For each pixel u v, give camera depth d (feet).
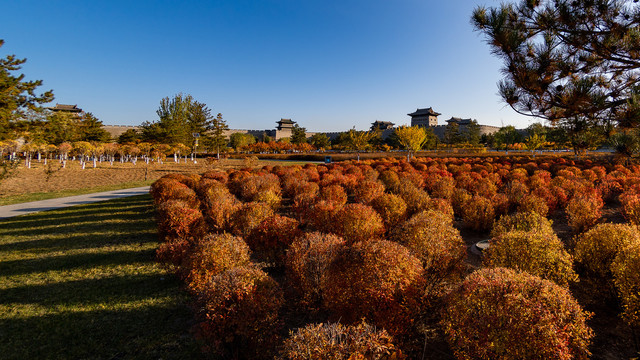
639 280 12.55
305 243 17.33
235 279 12.58
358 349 8.87
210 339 12.09
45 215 40.47
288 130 380.99
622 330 14.02
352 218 21.83
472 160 102.94
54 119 122.21
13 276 21.58
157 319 16.12
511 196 36.52
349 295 12.98
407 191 35.19
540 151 174.40
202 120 165.99
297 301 17.10
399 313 12.20
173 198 36.04
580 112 18.12
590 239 16.92
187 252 18.54
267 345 12.42
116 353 13.48
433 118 367.45
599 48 18.01
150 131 147.54
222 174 55.01
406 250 13.67
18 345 14.05
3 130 57.31
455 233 18.15
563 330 9.43
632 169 59.26
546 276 14.07
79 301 18.01
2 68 52.06
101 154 143.64
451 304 11.41
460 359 10.49
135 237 30.58
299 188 42.52
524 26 19.45
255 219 24.62
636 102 16.57
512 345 9.27
